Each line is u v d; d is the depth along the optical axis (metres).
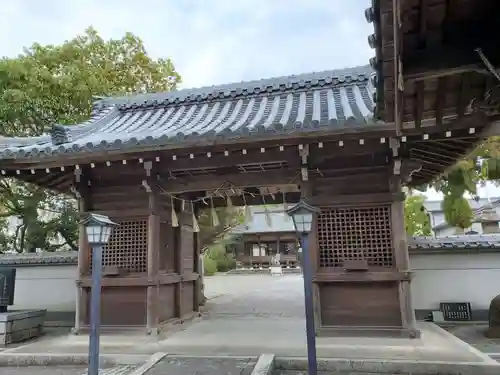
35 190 11.80
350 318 5.73
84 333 6.38
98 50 12.45
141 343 5.94
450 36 3.02
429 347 5.34
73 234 13.88
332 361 4.83
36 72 10.47
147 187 6.40
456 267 8.20
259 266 35.12
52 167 6.18
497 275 8.02
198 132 5.61
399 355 4.98
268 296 13.20
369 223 5.88
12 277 7.20
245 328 7.12
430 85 3.60
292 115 6.62
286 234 35.06
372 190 5.93
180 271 7.41
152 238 6.45
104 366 5.23
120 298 6.46
